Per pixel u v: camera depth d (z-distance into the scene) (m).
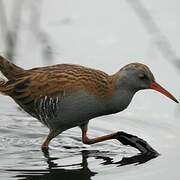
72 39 16.59
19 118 13.54
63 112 11.84
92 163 11.30
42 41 16.52
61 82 11.80
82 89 11.71
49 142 12.16
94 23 17.23
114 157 11.63
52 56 15.88
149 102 13.88
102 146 12.25
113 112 12.02
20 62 15.66
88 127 13.09
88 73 11.82
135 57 15.64
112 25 17.12
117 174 10.77
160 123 13.04
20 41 16.59
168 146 12.02
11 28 16.95
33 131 12.97
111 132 12.86
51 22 17.28
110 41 16.42
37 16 17.45
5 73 12.27
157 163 11.27
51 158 11.57
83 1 18.22
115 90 11.81
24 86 12.05
